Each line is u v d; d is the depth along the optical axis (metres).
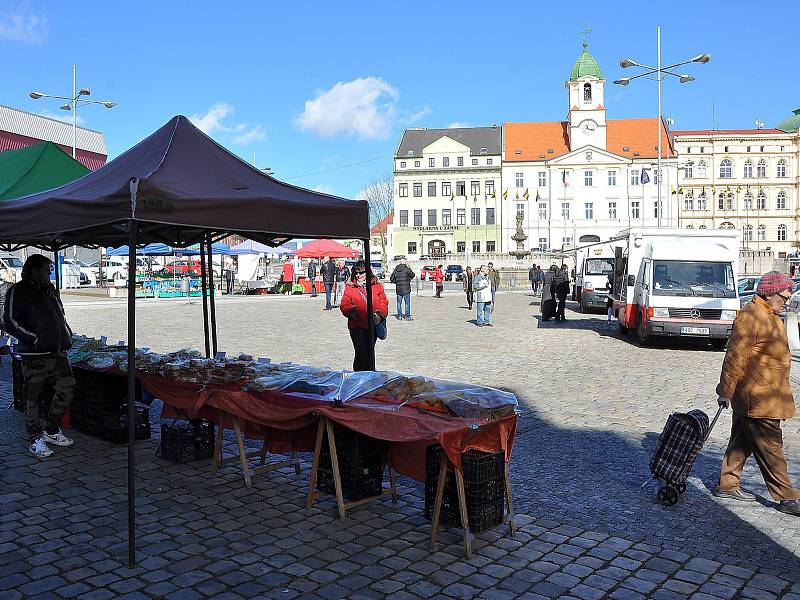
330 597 4.27
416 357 14.26
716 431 8.49
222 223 5.48
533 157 88.50
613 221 86.12
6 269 13.52
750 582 4.51
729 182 92.69
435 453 5.14
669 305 15.63
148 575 4.54
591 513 5.71
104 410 7.62
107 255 42.22
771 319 5.71
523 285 53.91
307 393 5.88
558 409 9.52
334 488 5.67
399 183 91.81
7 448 7.41
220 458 6.62
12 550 4.90
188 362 6.94
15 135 54.09
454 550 4.96
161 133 6.76
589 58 86.50
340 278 33.75
